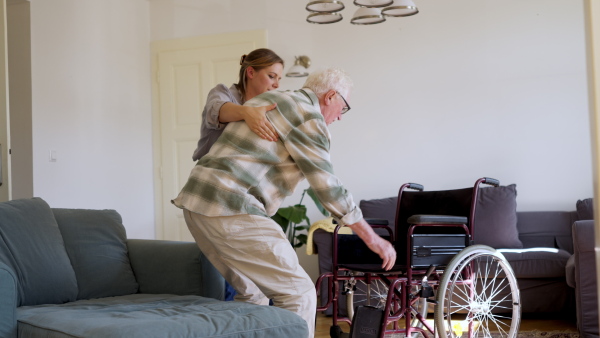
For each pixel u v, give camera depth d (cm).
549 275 413
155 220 583
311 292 224
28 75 453
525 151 511
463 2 526
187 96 573
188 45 573
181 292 275
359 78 546
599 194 88
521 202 510
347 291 311
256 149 221
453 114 526
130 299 259
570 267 369
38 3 461
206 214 217
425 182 530
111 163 531
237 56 561
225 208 216
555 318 424
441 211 320
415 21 535
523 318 425
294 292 221
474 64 523
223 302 234
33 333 206
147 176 577
